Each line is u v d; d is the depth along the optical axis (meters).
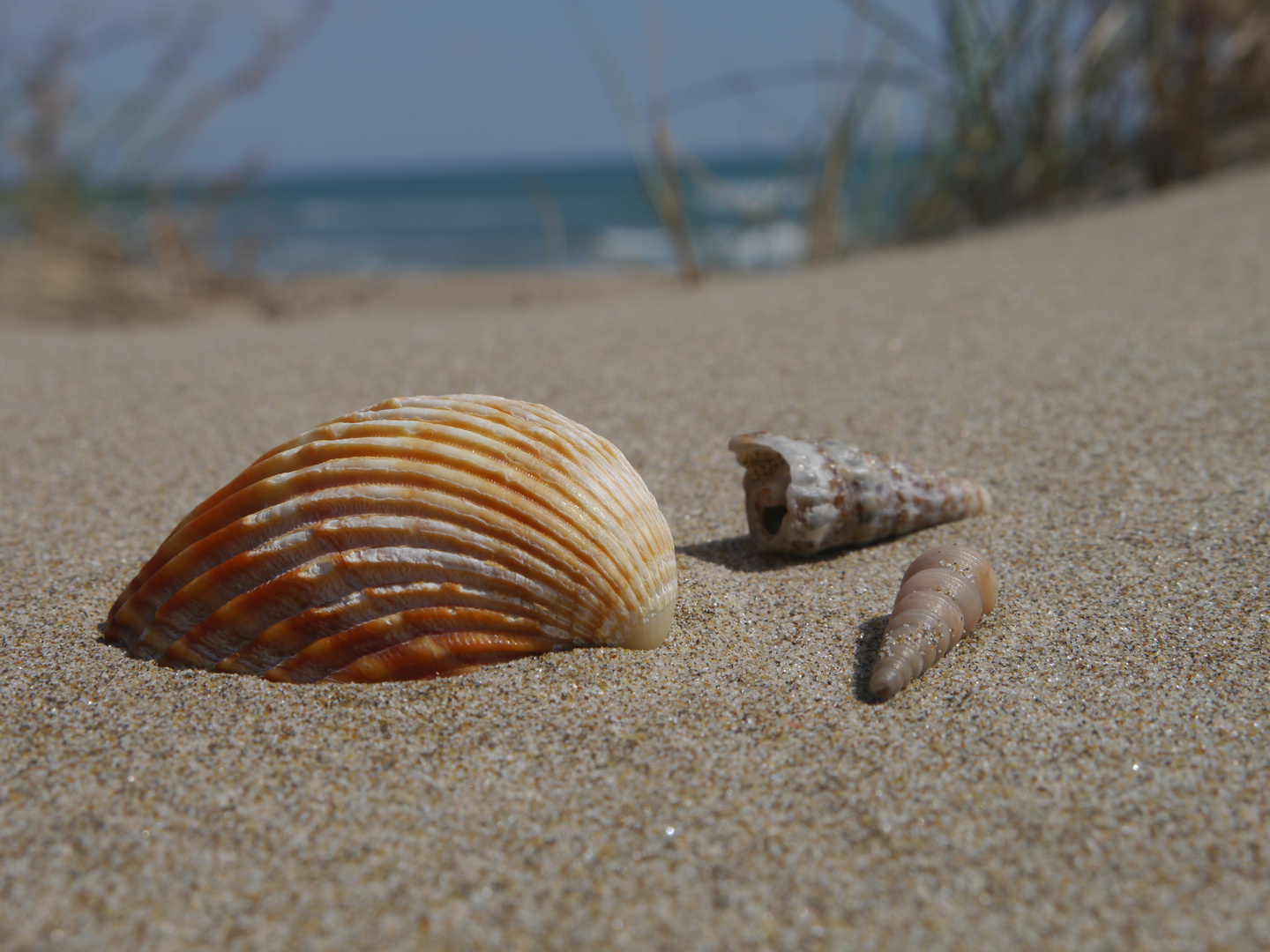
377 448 0.14
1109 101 0.50
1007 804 0.12
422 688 0.13
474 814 0.12
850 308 0.29
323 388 0.24
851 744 0.12
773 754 0.12
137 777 0.12
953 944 0.10
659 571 0.14
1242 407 0.19
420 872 0.11
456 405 0.14
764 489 0.16
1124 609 0.14
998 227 0.49
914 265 0.36
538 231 1.99
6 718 0.13
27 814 0.12
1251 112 0.52
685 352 0.25
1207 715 0.13
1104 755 0.12
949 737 0.12
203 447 0.20
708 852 0.11
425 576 0.13
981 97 0.50
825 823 0.11
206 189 0.58
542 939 0.10
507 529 0.13
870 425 0.20
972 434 0.19
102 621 0.15
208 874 0.11
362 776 0.12
